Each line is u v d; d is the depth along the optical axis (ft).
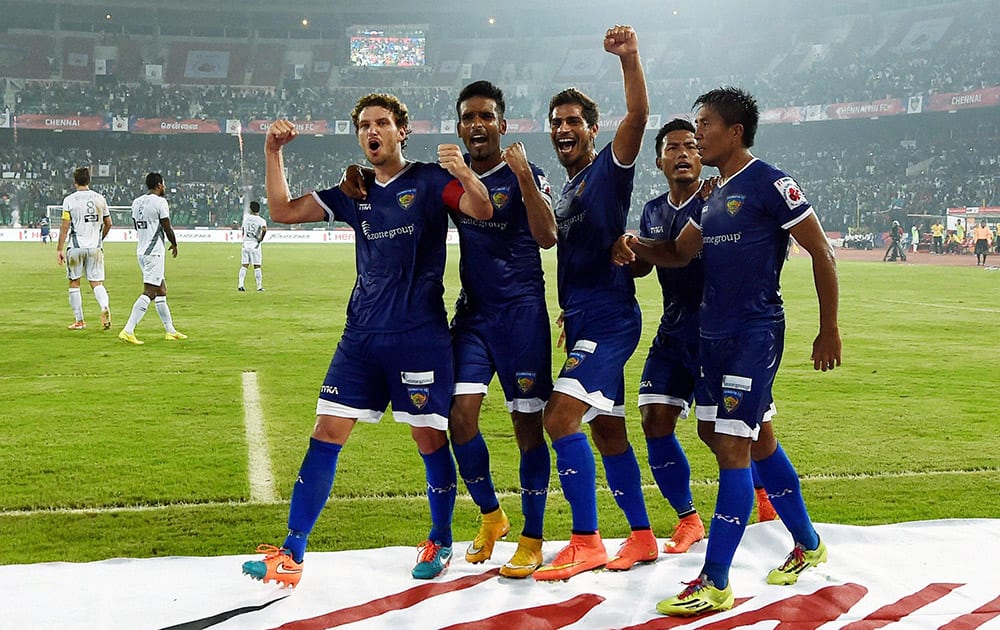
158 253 35.68
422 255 12.60
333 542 14.07
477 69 193.47
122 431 20.88
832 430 21.49
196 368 29.76
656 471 13.96
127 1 185.98
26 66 179.32
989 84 136.98
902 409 23.94
